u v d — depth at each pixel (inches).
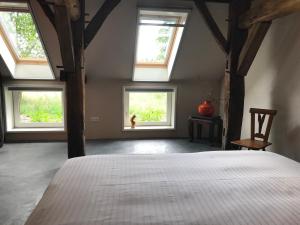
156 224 41.0
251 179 59.7
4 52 174.4
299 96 119.8
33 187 115.5
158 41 188.9
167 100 222.1
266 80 145.4
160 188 54.3
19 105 203.9
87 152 173.3
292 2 91.0
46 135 201.5
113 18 152.7
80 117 134.0
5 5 143.0
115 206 46.5
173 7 147.7
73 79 130.9
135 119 221.0
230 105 145.8
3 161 151.3
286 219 42.8
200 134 213.2
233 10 140.0
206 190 53.8
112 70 195.9
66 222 41.0
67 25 107.4
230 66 143.6
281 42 132.0
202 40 172.6
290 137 126.3
